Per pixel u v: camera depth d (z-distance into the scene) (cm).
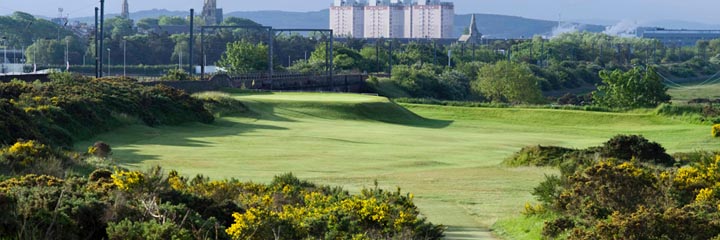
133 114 7038
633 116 10238
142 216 2088
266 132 7300
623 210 2827
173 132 6862
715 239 2230
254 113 8881
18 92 6469
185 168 4653
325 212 2566
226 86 11819
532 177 4766
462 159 5881
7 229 1872
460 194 4062
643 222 2281
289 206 2698
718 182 3023
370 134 7612
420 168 5216
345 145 6500
